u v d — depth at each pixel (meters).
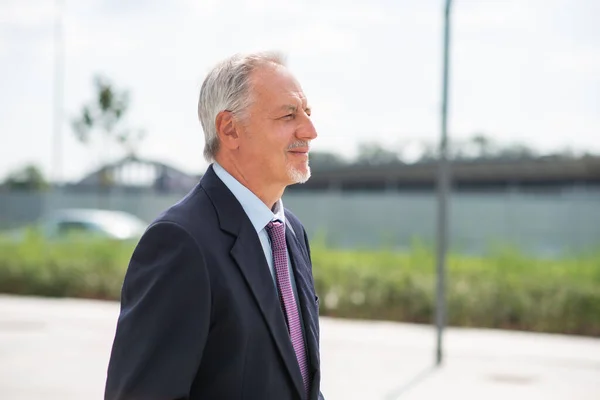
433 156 38.06
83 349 11.22
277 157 2.37
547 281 14.80
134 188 37.88
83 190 42.28
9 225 36.31
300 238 2.66
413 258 17.22
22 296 18.11
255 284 2.19
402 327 13.73
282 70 2.41
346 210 34.16
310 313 2.42
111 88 30.77
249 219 2.32
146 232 2.18
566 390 9.09
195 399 2.14
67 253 20.45
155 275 2.10
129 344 2.08
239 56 2.42
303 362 2.34
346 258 17.80
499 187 37.00
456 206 31.80
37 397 8.34
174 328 2.08
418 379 9.53
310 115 2.50
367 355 11.09
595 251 17.03
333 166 38.03
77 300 17.25
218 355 2.13
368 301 15.10
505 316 14.03
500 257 16.62
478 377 9.71
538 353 11.31
